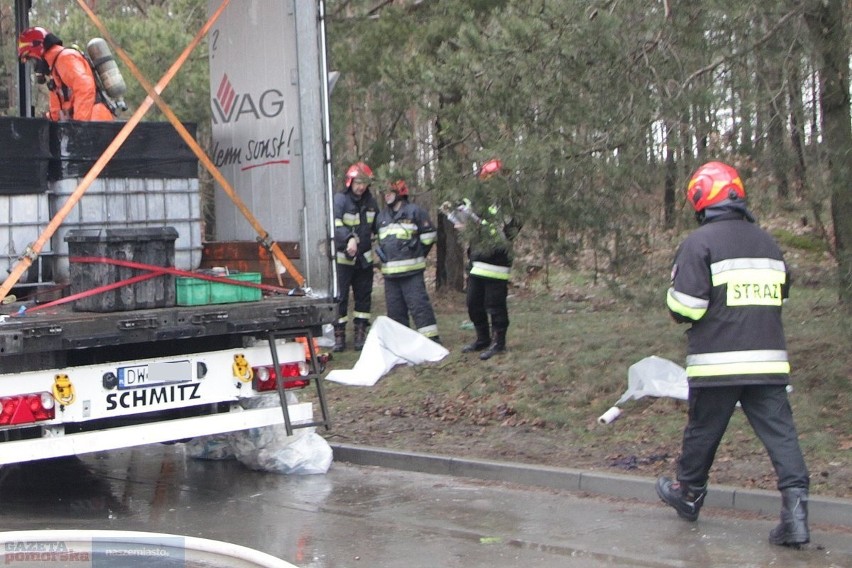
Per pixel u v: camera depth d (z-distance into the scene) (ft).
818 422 24.89
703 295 18.67
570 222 26.22
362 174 28.99
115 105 26.78
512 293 50.06
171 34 42.60
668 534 19.61
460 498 22.88
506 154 25.02
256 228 23.97
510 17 26.00
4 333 19.08
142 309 21.42
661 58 25.09
